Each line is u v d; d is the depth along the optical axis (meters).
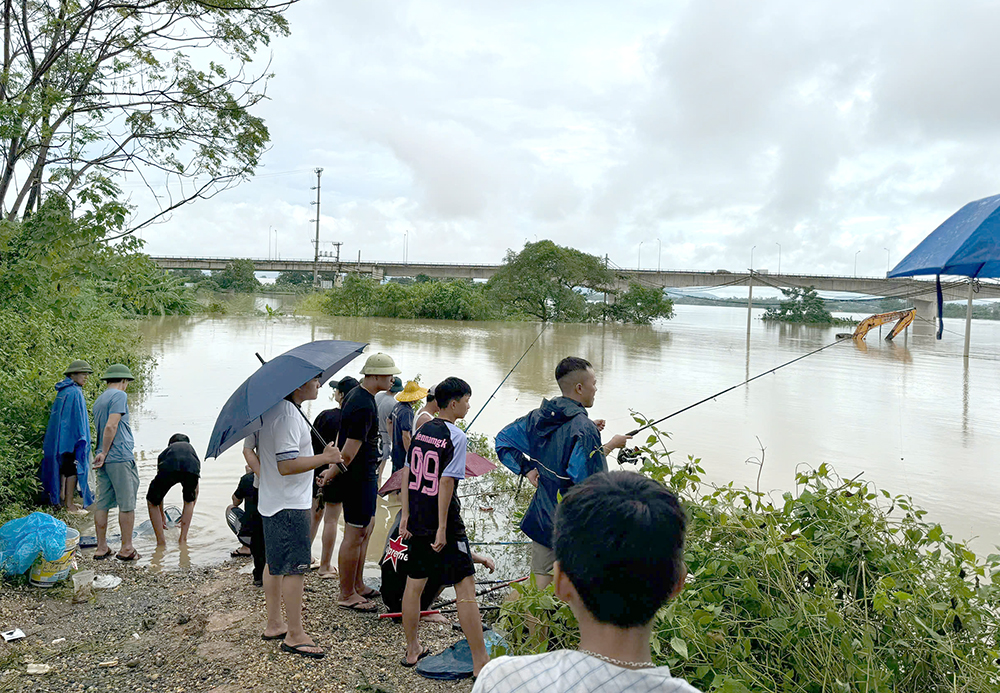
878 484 9.32
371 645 4.58
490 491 8.62
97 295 14.81
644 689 1.29
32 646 4.45
